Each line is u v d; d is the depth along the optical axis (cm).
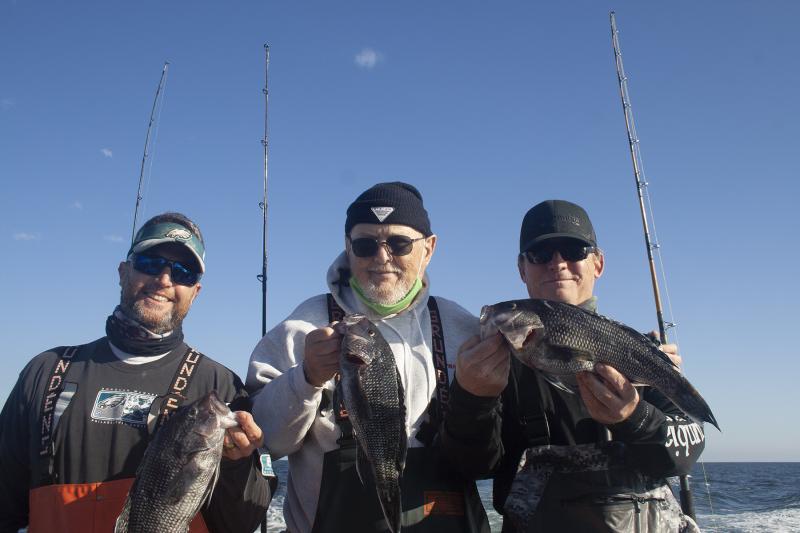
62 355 137
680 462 121
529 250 146
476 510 138
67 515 123
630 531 120
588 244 144
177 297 140
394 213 149
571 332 124
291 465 143
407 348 147
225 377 142
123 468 127
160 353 139
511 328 122
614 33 263
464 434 126
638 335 126
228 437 123
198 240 146
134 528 117
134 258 139
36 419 129
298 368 131
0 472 130
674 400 123
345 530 129
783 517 689
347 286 158
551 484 125
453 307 159
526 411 133
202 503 120
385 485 122
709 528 603
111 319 141
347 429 134
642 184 243
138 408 132
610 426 122
